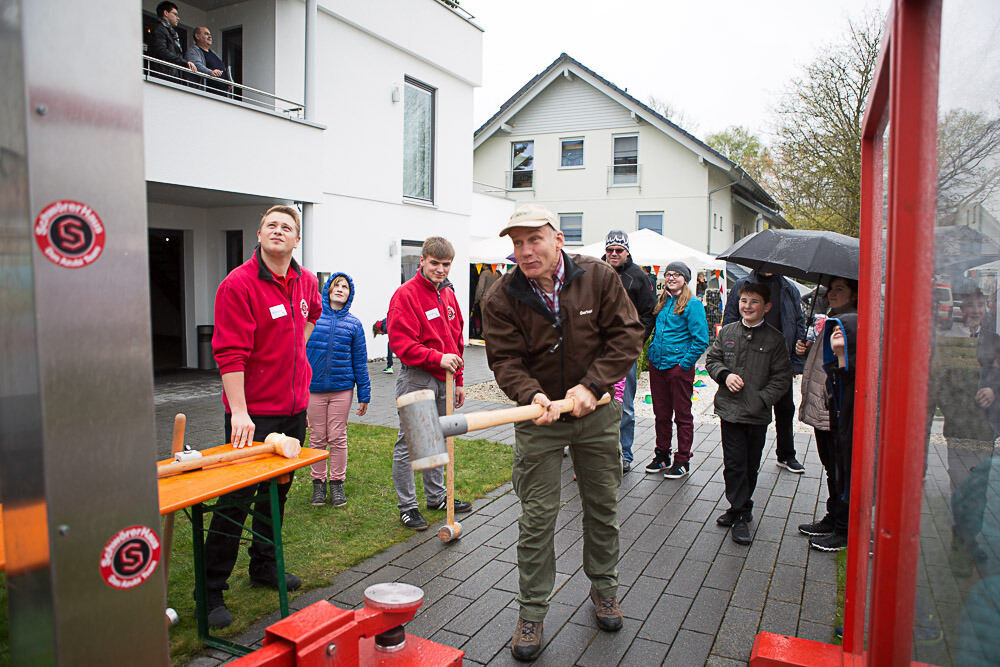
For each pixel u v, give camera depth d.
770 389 4.25
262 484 3.32
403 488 4.40
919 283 1.32
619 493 5.28
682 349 5.61
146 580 1.09
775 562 3.97
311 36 10.92
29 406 0.97
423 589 3.56
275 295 3.28
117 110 1.01
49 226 0.95
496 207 20.48
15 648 1.07
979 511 1.23
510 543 4.19
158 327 13.03
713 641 3.08
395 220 14.13
